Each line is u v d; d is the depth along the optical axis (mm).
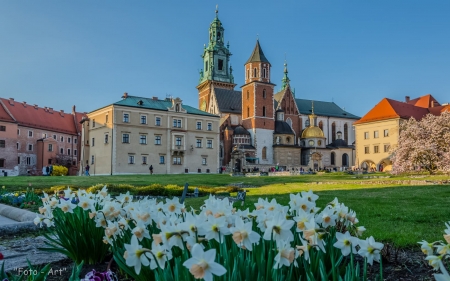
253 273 3363
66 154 101688
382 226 9992
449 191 21188
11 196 18188
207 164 79438
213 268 2721
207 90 113000
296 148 95875
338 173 68438
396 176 47125
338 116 116375
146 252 3607
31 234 9602
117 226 5090
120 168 69250
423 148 43000
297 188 28453
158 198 21641
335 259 4332
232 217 4297
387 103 91062
